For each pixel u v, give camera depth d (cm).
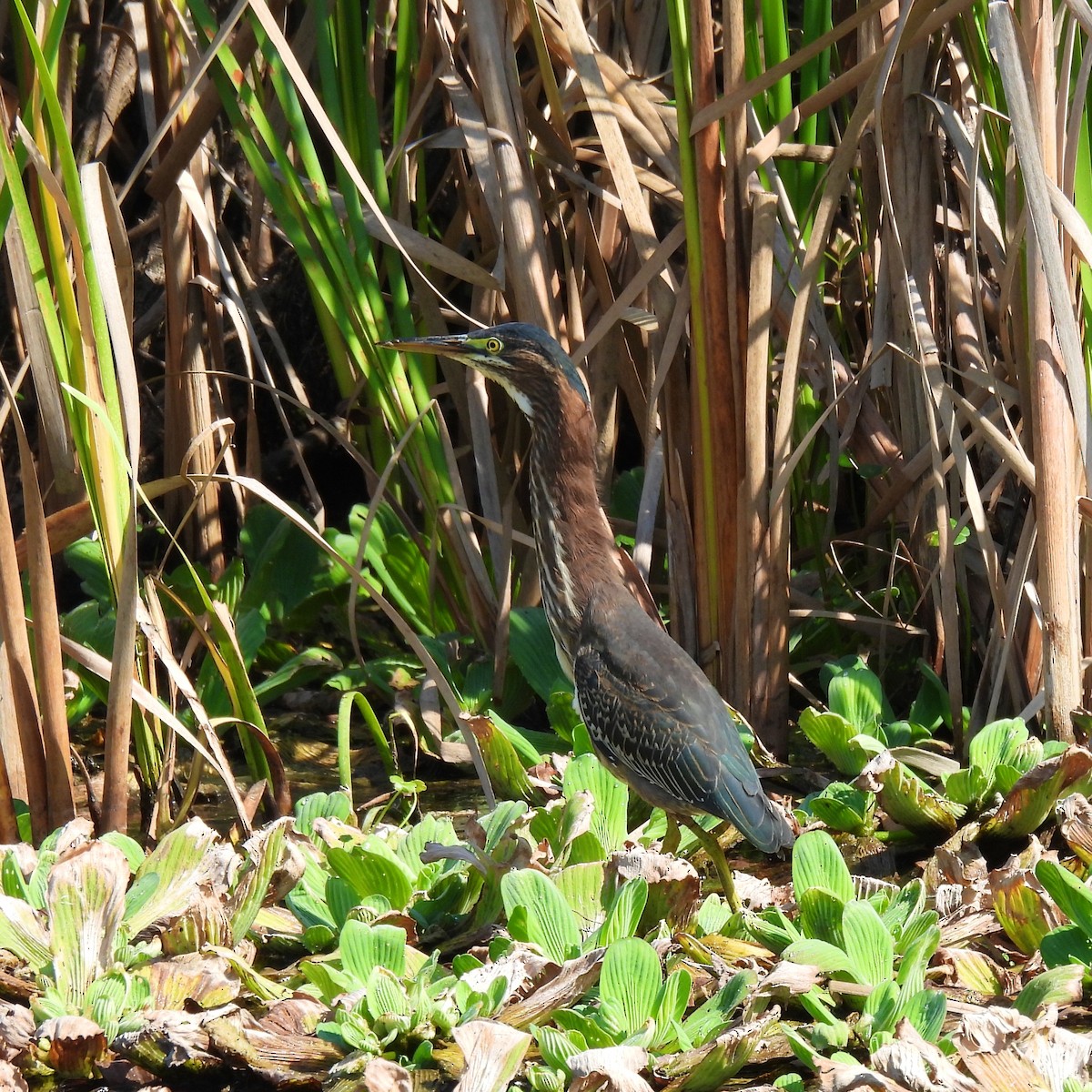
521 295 1085
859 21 928
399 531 1321
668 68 1320
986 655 1038
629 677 891
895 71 1070
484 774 928
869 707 1061
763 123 1102
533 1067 640
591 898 791
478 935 802
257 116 1060
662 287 1082
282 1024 695
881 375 1134
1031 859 850
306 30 1198
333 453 1520
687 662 903
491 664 1159
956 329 1103
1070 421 940
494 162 1098
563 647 998
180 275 1209
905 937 741
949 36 1098
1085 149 949
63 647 934
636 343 1211
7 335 1331
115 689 872
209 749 1001
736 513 1028
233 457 1286
